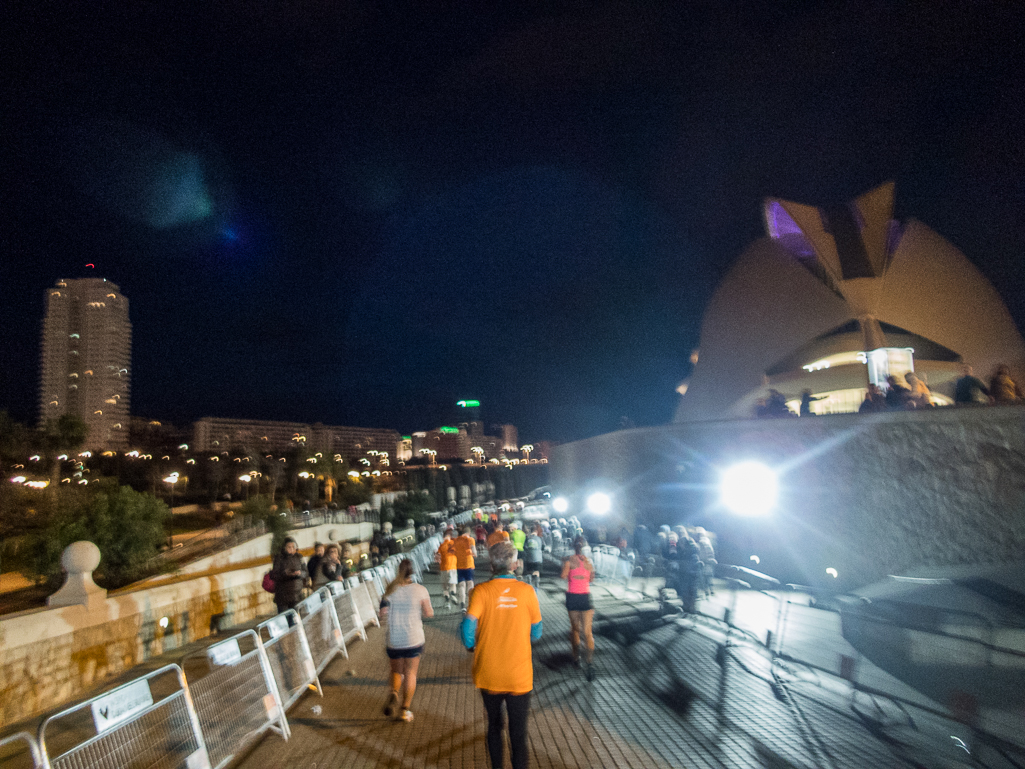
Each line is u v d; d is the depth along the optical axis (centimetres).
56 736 714
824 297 2712
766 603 1072
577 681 738
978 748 493
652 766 488
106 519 1919
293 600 946
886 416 1295
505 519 2988
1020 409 1125
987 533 1127
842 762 490
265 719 560
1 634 931
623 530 1975
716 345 3181
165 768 412
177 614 1466
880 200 2592
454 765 495
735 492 1631
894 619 688
